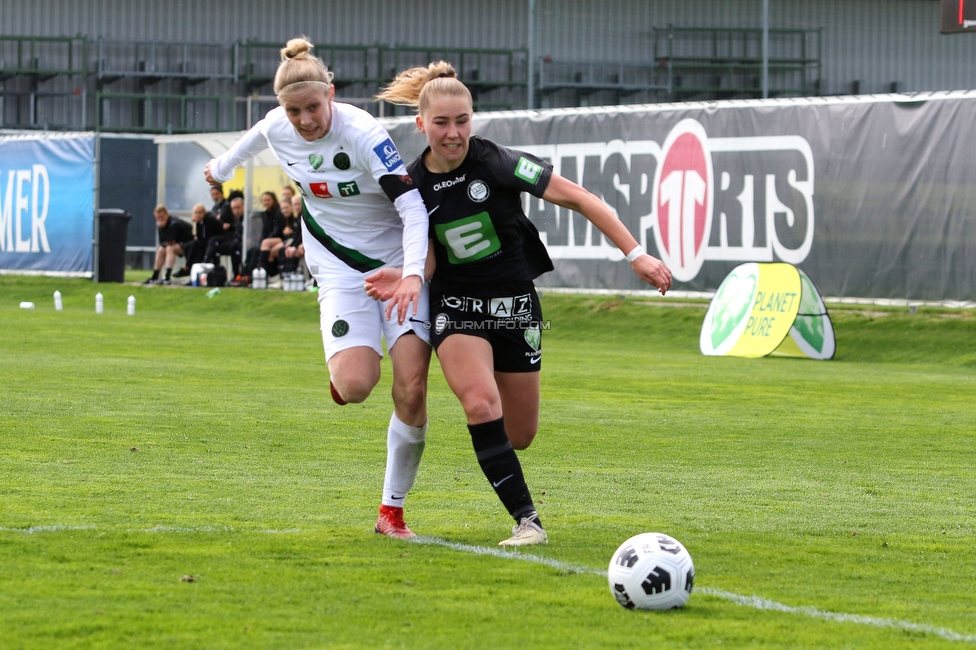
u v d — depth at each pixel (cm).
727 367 3962
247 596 1127
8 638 975
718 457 2186
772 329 4400
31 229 7150
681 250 4988
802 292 4478
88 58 10725
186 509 1580
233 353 4028
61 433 2241
